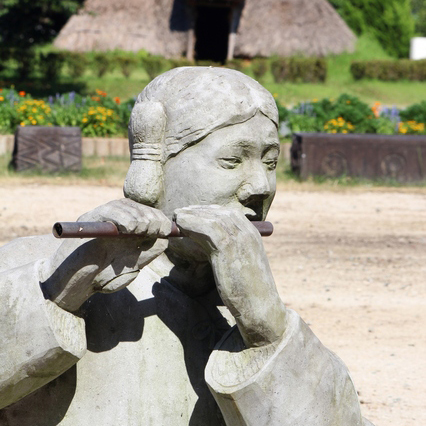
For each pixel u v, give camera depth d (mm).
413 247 13320
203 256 3250
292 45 44281
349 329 9312
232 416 2980
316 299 10367
